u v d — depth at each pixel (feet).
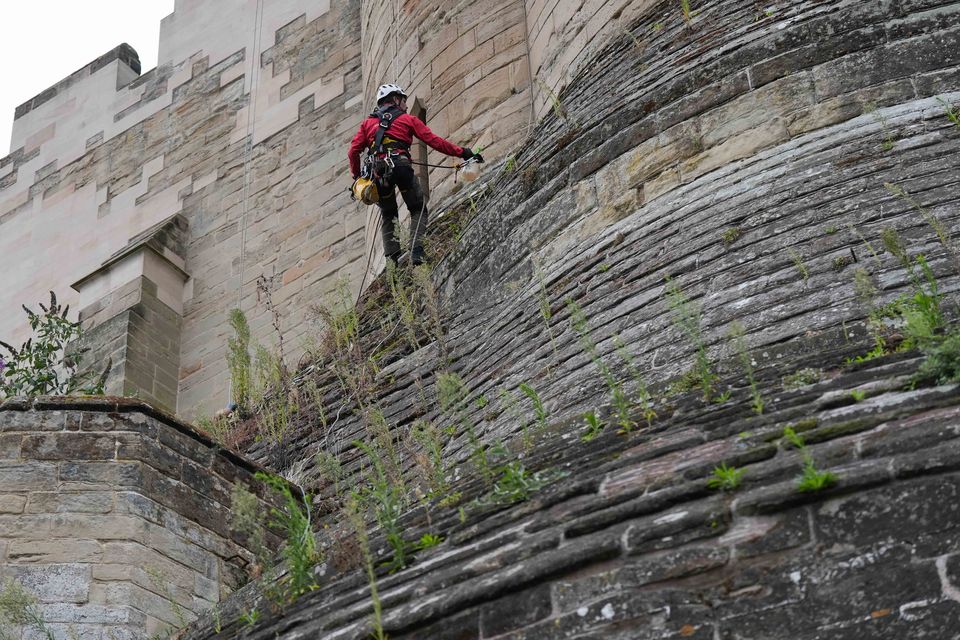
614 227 32.27
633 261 30.19
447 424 31.91
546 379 28.50
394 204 41.86
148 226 61.82
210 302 57.26
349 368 38.88
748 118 31.60
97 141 66.23
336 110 58.80
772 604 16.46
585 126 35.17
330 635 20.13
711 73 33.01
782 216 28.27
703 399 22.62
